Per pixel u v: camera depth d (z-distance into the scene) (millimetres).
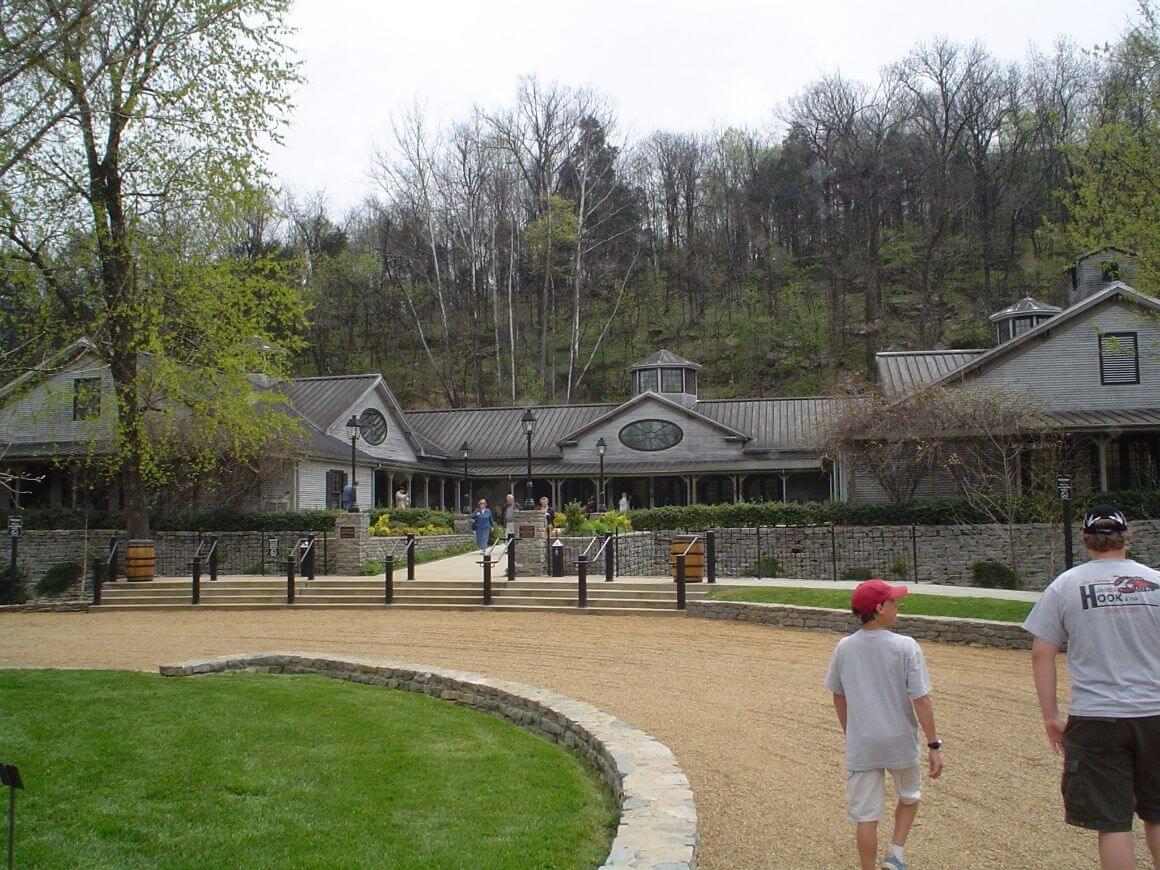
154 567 24156
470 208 64188
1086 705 4883
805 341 68750
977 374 30812
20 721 9461
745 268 78625
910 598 16750
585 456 44188
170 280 22328
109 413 24203
